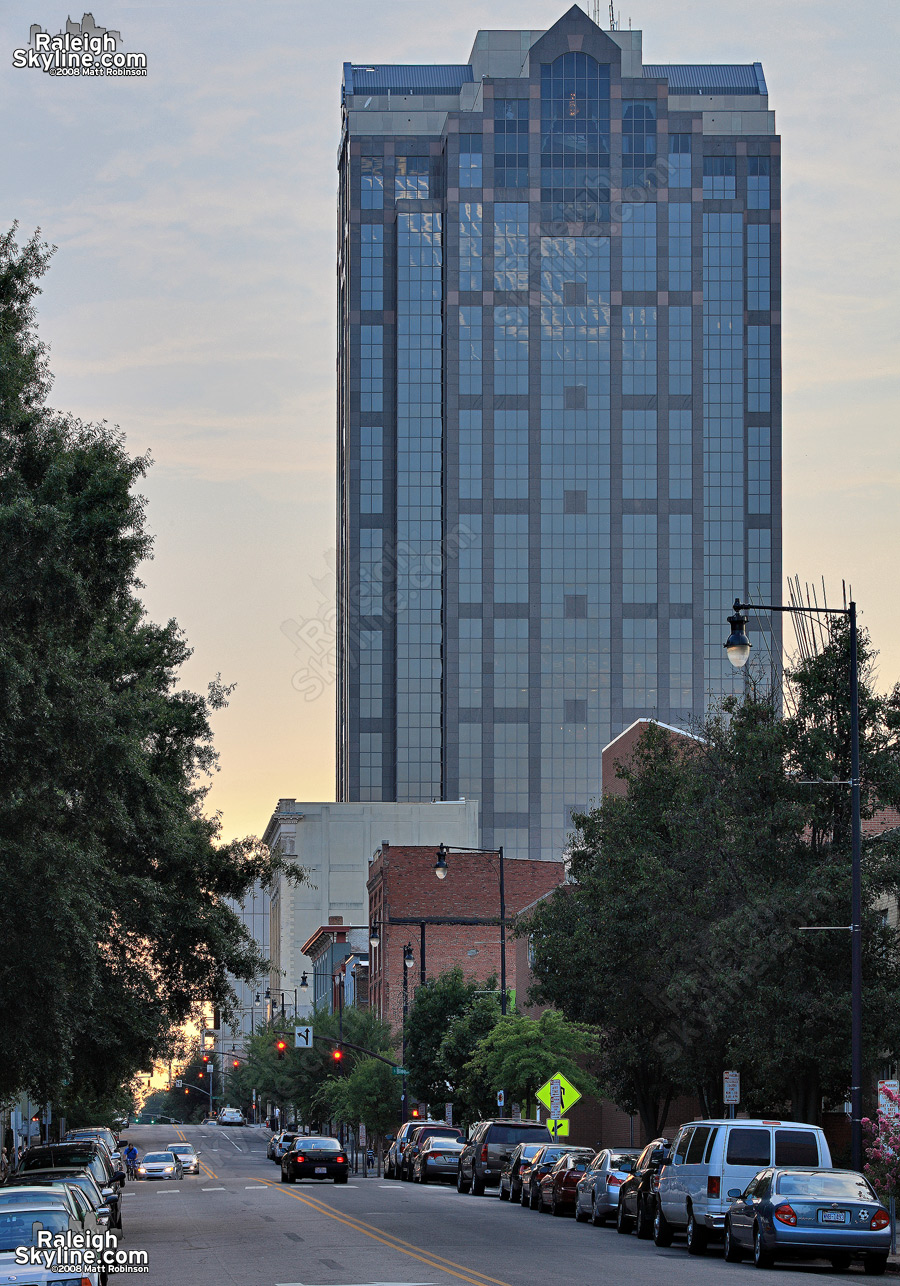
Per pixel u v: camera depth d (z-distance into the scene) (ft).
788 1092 169.78
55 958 130.41
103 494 133.69
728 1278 105.29
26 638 124.47
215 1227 160.97
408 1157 291.79
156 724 168.55
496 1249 131.13
